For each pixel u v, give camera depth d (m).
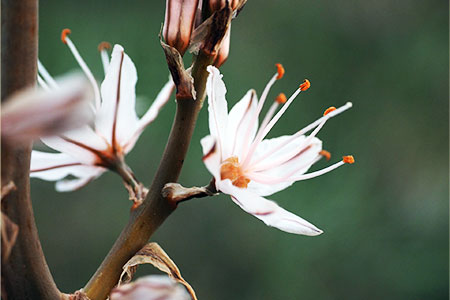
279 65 0.26
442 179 0.67
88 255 0.64
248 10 0.68
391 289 0.63
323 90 0.68
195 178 0.63
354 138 0.67
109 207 0.64
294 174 0.27
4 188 0.23
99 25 0.62
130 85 0.27
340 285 0.63
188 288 0.25
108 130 0.27
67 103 0.21
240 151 0.26
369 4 0.70
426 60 0.69
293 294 0.64
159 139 0.63
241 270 0.65
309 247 0.64
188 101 0.25
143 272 0.61
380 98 0.69
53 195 0.63
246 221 0.65
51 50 0.61
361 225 0.64
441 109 0.69
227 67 0.66
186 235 0.64
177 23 0.25
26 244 0.24
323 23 0.69
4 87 0.23
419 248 0.65
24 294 0.24
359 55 0.69
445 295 0.64
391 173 0.67
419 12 0.70
